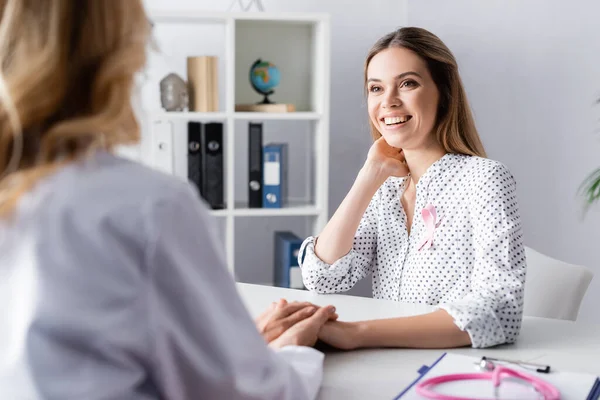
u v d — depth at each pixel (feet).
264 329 4.28
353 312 5.22
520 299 4.73
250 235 11.90
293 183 11.91
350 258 6.02
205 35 11.30
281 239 10.85
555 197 10.78
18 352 2.00
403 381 3.80
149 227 2.10
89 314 1.99
